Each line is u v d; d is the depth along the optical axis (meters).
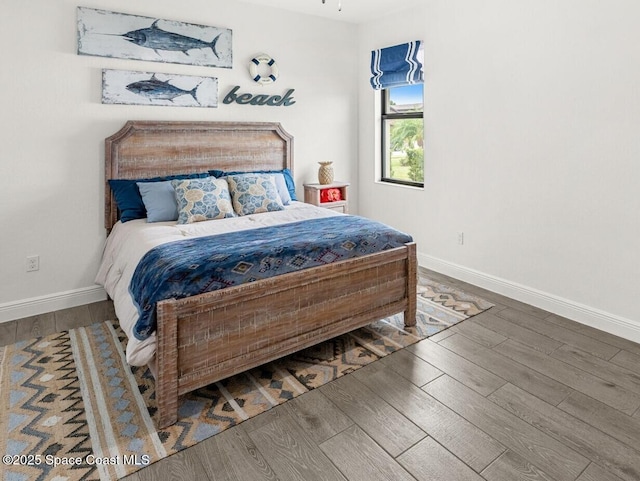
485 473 1.60
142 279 2.10
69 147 3.11
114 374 2.31
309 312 2.34
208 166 3.70
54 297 3.18
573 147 2.89
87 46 3.07
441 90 3.80
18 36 2.85
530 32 3.06
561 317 3.04
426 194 4.11
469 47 3.52
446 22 3.68
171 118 3.51
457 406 2.02
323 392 2.14
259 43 3.92
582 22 2.75
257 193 3.44
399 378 2.26
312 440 1.80
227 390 2.17
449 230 3.92
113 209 3.29
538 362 2.41
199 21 3.56
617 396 2.08
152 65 3.38
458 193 3.78
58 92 3.02
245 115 3.92
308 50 4.26
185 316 1.90
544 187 3.10
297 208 3.57
